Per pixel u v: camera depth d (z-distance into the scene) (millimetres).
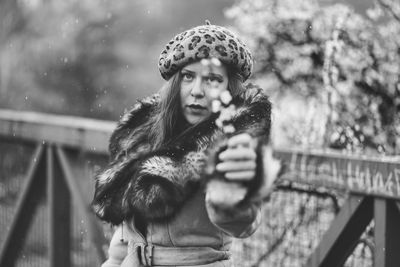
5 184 6062
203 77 2654
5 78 13117
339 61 4234
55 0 13414
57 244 5285
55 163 5293
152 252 2727
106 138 4648
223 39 2660
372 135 4082
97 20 13391
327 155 3406
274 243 3848
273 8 4715
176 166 2598
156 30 14281
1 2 13398
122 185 2758
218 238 2715
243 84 2729
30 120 5539
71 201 5312
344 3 4629
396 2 4289
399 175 3092
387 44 4234
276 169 2105
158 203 2598
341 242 3438
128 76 13266
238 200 2129
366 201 3320
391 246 3215
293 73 4590
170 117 2705
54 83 13039
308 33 4590
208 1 15016
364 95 4148
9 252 5801
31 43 13156
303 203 3744
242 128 2445
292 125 4422
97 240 4828
